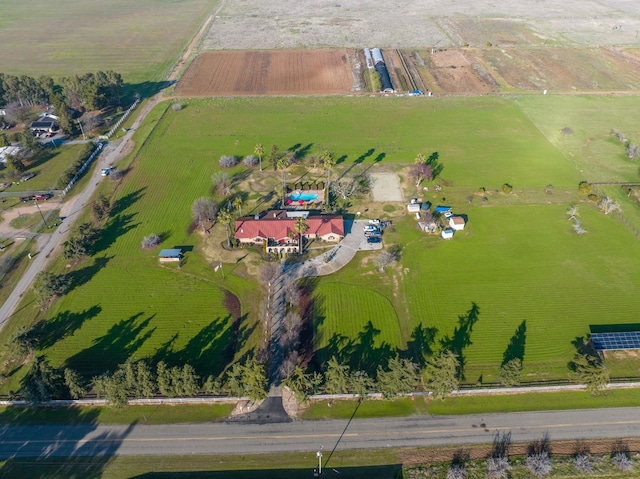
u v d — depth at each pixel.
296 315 90.75
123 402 74.50
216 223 116.12
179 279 100.06
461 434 73.25
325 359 83.31
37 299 93.19
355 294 96.38
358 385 75.00
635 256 105.81
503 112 172.12
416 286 98.38
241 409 76.75
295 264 103.75
